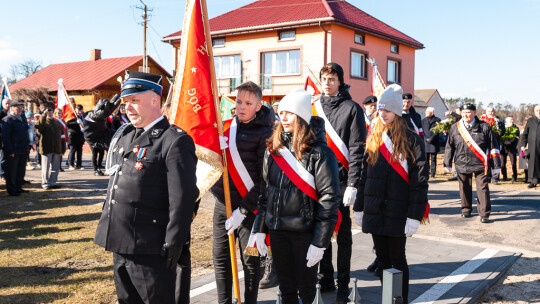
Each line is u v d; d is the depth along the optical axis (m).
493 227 7.28
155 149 2.82
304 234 3.12
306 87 6.90
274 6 27.17
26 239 6.40
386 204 3.75
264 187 3.37
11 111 9.94
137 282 2.85
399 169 3.70
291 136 3.18
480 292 4.43
